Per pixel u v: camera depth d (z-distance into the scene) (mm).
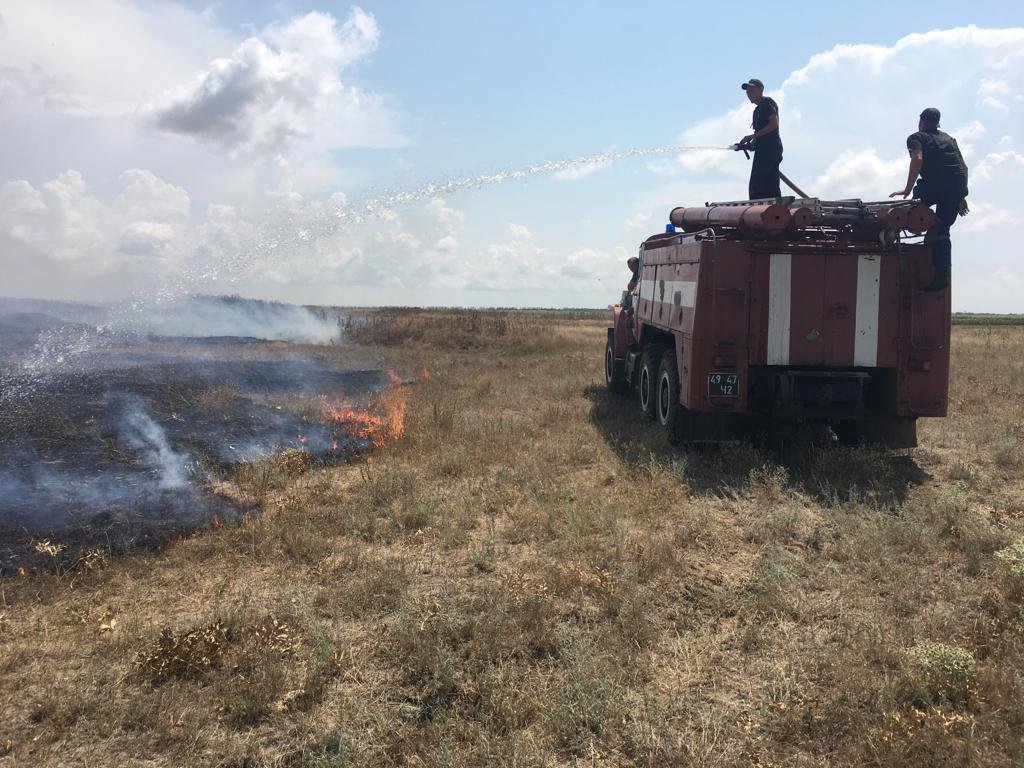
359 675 4199
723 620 4973
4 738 3635
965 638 4445
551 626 4703
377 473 8430
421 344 25812
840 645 4480
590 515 6820
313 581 5543
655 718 3764
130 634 4598
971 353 21266
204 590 5395
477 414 11891
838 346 8578
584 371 18047
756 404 9000
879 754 3406
